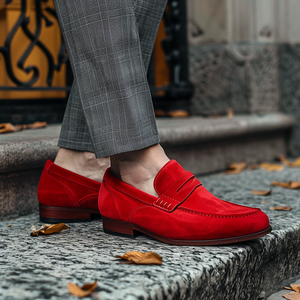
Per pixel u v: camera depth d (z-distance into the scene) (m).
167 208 0.89
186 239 0.88
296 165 2.31
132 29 0.89
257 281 0.91
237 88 2.60
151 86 2.59
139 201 0.93
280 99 2.73
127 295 0.62
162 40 2.55
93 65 0.89
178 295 0.68
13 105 1.93
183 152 1.88
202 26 2.67
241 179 1.89
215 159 2.10
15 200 1.21
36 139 1.29
